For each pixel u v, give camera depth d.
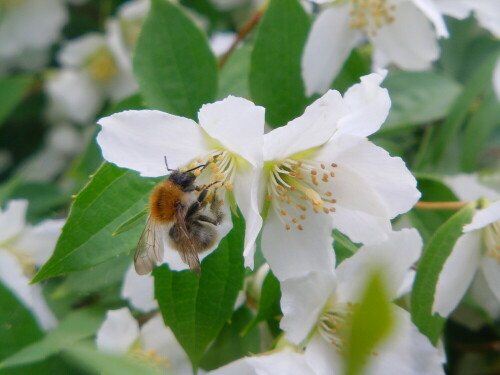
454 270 0.17
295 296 0.16
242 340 0.18
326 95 0.15
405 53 0.21
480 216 0.17
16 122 0.27
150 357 0.18
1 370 0.16
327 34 0.19
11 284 0.18
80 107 0.26
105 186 0.16
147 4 0.25
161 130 0.16
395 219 0.19
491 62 0.21
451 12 0.20
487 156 0.23
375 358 0.17
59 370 0.16
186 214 0.16
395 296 0.17
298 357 0.16
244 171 0.16
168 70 0.18
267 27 0.19
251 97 0.19
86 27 0.28
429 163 0.21
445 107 0.21
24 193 0.23
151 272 0.17
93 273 0.19
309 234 0.17
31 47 0.27
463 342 0.22
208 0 0.26
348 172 0.16
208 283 0.17
